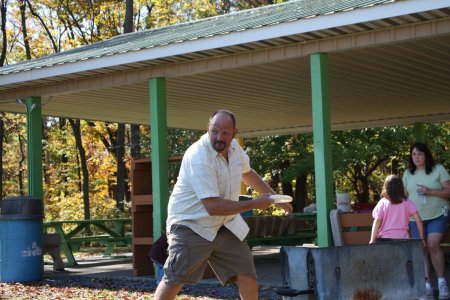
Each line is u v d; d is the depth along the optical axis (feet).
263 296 25.64
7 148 101.19
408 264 14.60
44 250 37.22
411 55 31.12
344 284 13.60
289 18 26.12
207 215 15.38
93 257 46.98
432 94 43.21
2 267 32.40
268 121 54.90
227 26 30.45
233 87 38.42
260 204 14.78
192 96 41.32
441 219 23.02
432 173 23.06
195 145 15.44
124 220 45.09
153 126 31.86
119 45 36.29
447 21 24.11
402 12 23.18
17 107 41.16
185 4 90.58
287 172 68.33
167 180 31.89
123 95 39.83
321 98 26.96
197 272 15.78
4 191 101.40
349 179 78.64
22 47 88.02
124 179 76.89
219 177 15.30
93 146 88.84
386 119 55.06
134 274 34.01
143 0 83.61
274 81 36.94
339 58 31.07
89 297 27.43
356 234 26.37
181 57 30.17
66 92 35.45
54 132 89.97
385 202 21.74
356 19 24.26
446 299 22.98
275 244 40.50
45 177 91.97
